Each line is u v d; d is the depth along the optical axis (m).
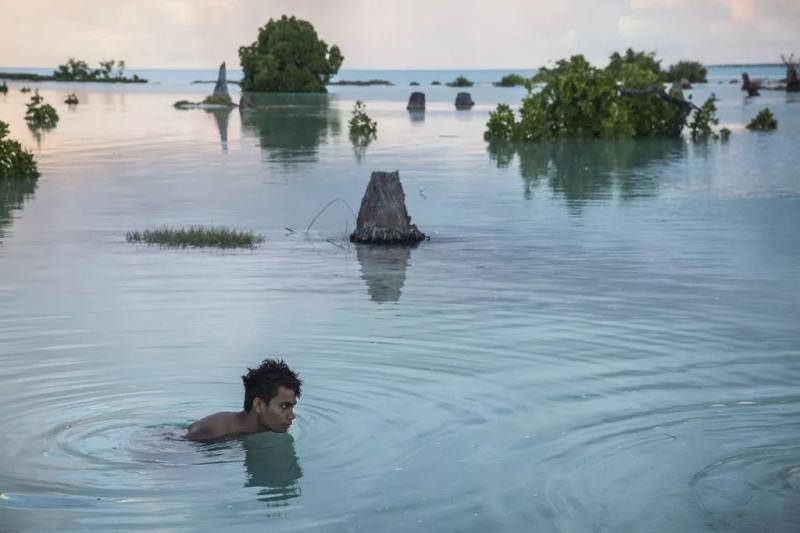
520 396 7.48
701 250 14.55
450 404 7.29
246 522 5.30
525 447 6.42
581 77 38.72
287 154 31.72
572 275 12.63
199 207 19.81
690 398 7.41
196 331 9.51
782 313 10.31
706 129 39.03
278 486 5.77
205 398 7.41
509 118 37.97
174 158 30.19
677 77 108.50
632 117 39.06
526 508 5.48
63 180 24.33
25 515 5.36
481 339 9.23
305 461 6.17
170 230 16.42
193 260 13.78
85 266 13.25
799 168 26.95
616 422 6.88
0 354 8.59
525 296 11.27
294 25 93.94
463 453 6.31
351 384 7.78
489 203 20.50
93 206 19.84
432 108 64.44
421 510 5.46
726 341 9.15
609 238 15.88
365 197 15.71
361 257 14.19
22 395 7.43
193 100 74.50
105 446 6.40
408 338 9.25
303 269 13.16
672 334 9.42
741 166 27.72
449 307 10.67
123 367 8.20
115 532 5.17
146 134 40.34
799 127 43.22
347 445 6.46
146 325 9.74
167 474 5.95
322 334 9.41
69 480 5.84
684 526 5.23
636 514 5.39
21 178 24.53
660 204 20.05
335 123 48.03
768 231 16.38
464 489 5.75
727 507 5.46
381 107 65.19
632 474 5.95
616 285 11.92
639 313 10.35
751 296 11.20
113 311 10.40
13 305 10.68
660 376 8.00
